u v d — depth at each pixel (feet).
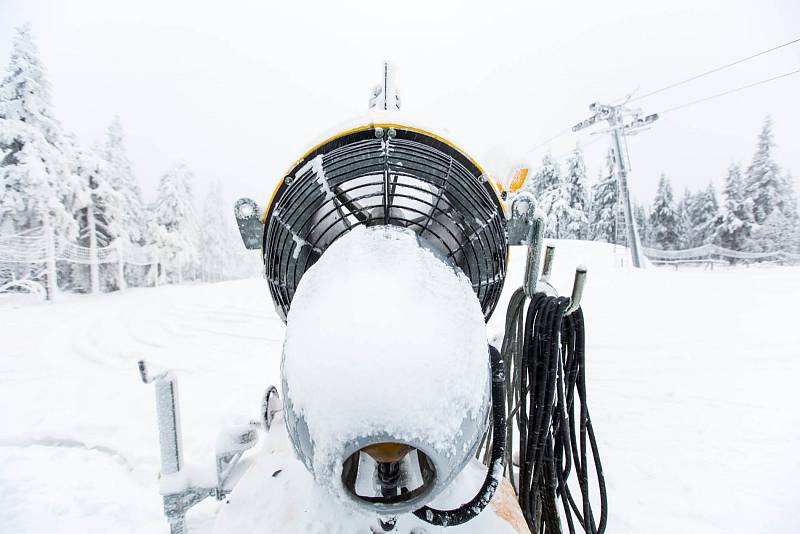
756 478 11.94
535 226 5.93
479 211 5.56
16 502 11.73
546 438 5.98
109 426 16.07
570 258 62.49
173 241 107.55
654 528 10.09
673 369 20.59
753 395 17.56
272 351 26.14
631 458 13.05
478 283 5.73
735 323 28.07
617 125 62.69
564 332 6.13
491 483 4.21
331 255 4.24
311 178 5.56
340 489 3.38
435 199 5.55
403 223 5.36
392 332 3.37
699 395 17.65
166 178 111.96
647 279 46.60
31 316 42.86
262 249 6.26
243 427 7.00
